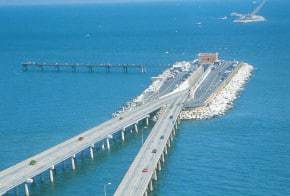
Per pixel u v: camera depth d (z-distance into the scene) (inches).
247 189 6520.7
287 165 7229.3
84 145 7760.8
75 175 7268.7
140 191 6190.9
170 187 6712.6
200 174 7057.1
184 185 6747.1
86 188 6825.8
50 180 7086.6
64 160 7372.1
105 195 6274.6
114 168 7455.7
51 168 7062.0
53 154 7450.8
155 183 6845.5
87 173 7322.8
